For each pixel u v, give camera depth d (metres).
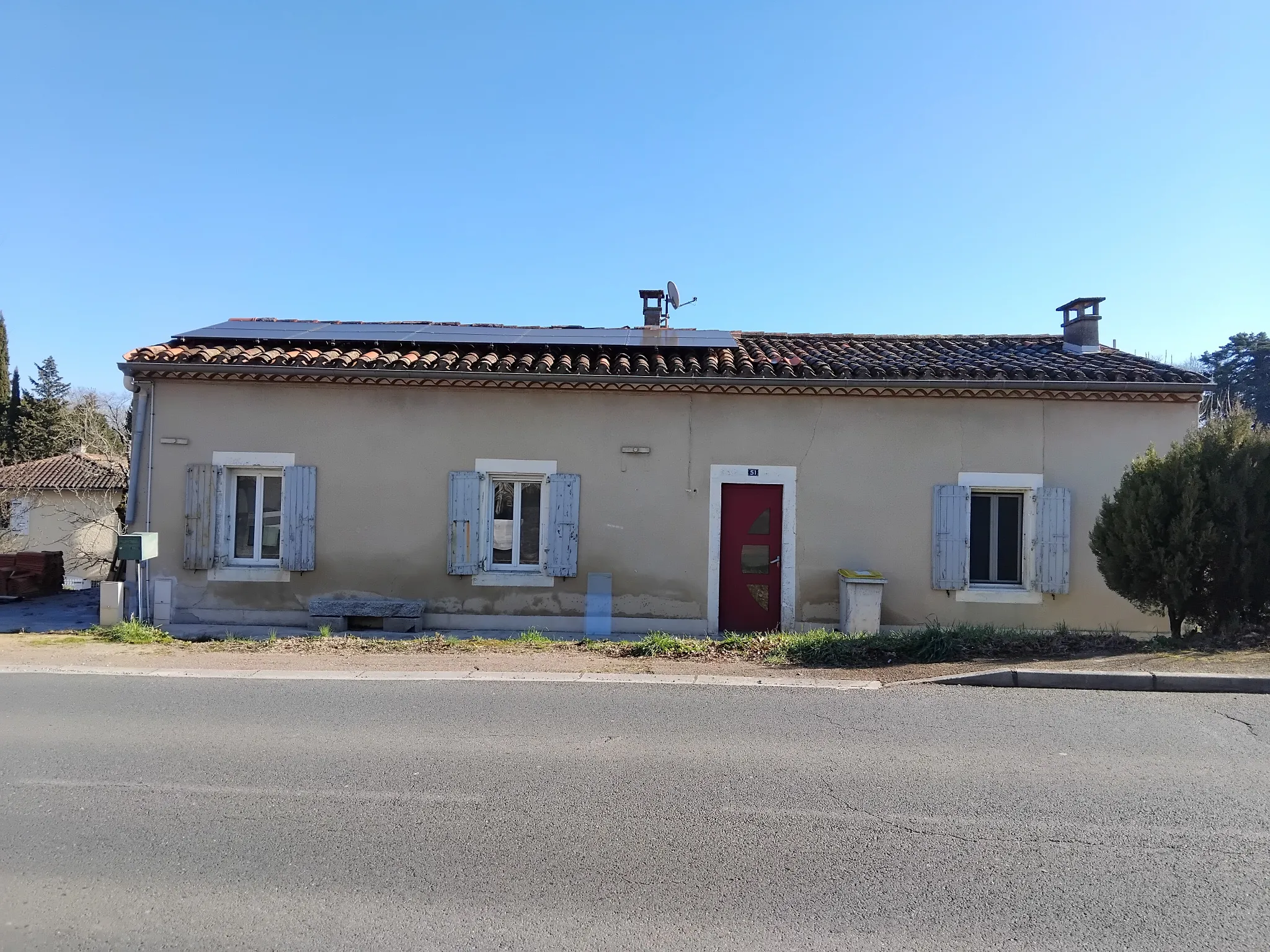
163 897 3.68
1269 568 8.84
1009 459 11.39
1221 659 8.09
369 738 5.96
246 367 11.27
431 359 11.59
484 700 7.06
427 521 11.58
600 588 11.51
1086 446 11.40
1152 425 11.39
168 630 11.16
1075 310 13.51
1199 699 7.13
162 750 5.64
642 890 3.79
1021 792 4.99
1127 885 3.87
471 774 5.22
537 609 11.52
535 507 11.82
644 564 11.51
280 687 7.54
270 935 3.39
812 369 11.40
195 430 11.59
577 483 11.50
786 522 11.45
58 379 58.34
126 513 12.40
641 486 11.55
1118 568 9.30
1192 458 9.12
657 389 11.46
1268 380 33.66
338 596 11.54
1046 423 11.40
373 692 7.36
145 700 7.00
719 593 11.49
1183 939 3.43
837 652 8.77
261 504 11.88
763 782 5.13
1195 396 11.23
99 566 22.20
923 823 4.54
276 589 11.59
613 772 5.29
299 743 5.84
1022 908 3.66
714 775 5.23
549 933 3.43
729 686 7.63
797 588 11.43
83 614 12.52
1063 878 3.94
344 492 11.59
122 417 27.86
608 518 11.53
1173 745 5.86
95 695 7.18
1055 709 6.80
